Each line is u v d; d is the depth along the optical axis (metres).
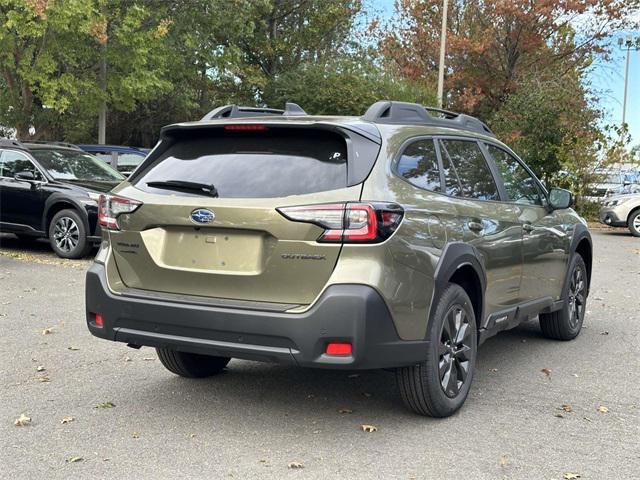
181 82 26.44
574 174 24.20
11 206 11.98
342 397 5.09
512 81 30.86
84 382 5.35
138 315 4.30
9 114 19.66
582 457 4.08
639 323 7.96
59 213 11.61
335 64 28.14
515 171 6.11
